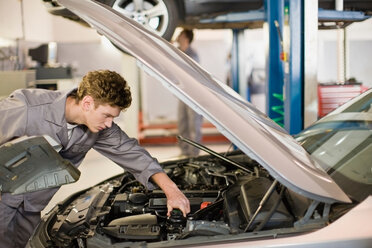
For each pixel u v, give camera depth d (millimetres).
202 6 3754
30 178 1312
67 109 1780
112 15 1684
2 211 1975
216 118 1354
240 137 1343
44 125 1772
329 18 3436
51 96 1826
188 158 2670
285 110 3445
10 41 6418
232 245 1359
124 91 1651
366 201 1441
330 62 7715
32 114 1745
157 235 1567
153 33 1811
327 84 4047
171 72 1444
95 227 1627
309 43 3213
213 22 3887
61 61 8383
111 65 8539
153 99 7863
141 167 2006
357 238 1334
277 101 3916
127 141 2061
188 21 3963
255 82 7105
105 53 8484
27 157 1320
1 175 1301
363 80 8070
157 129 7453
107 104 1619
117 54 8508
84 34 7445
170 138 7332
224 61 8281
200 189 2135
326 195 1339
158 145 7250
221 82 1875
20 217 2119
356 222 1369
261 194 1653
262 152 1346
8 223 2004
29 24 6801
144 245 1398
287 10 3311
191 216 1698
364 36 7648
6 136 1691
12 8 6395
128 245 1409
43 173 1321
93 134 1963
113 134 2033
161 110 7891
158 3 3557
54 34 7270
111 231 1601
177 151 6645
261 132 1467
